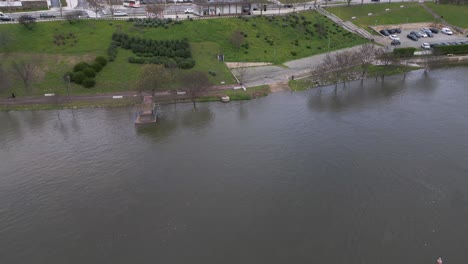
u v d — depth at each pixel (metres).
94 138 78.06
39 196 61.25
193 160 70.00
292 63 118.06
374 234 52.78
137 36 114.50
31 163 69.81
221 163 69.00
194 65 106.62
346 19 149.25
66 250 51.16
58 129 81.81
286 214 56.94
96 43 110.06
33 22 114.12
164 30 119.88
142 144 75.62
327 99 96.12
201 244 51.72
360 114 86.88
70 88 95.31
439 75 112.38
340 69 105.25
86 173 66.75
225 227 54.66
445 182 62.91
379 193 60.84
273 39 128.12
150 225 55.22
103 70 101.19
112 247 51.50
